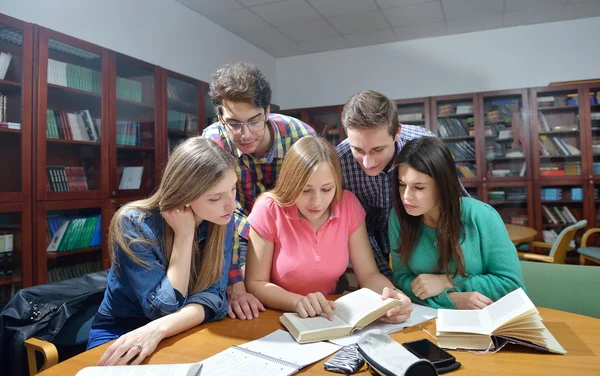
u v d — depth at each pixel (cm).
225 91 133
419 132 170
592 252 349
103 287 142
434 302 121
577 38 432
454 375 75
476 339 87
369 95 130
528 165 429
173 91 345
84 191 261
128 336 90
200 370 79
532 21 437
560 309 128
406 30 458
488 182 443
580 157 418
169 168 109
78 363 85
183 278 108
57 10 273
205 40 416
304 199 123
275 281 137
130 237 108
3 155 220
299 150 123
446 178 116
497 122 444
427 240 132
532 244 339
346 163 162
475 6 395
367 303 106
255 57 504
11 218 225
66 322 130
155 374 73
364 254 139
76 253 259
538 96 430
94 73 273
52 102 246
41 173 236
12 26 222
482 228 125
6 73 222
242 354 87
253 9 398
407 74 493
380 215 174
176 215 108
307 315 105
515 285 118
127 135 296
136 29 335
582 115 412
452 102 461
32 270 231
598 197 411
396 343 81
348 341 93
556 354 83
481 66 464
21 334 121
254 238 135
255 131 141
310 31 458
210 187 104
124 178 293
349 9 399
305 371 79
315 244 131
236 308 117
